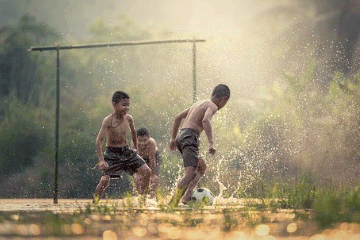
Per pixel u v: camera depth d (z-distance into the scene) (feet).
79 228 33.12
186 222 38.14
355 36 213.46
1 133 182.91
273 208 48.34
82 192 153.58
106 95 201.16
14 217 39.34
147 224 36.70
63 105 197.77
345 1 225.35
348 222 37.60
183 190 60.64
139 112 156.56
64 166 159.33
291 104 146.20
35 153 178.29
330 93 145.28
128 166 68.39
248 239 29.35
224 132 128.06
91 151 157.79
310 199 53.47
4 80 233.96
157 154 84.43
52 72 225.35
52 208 54.85
